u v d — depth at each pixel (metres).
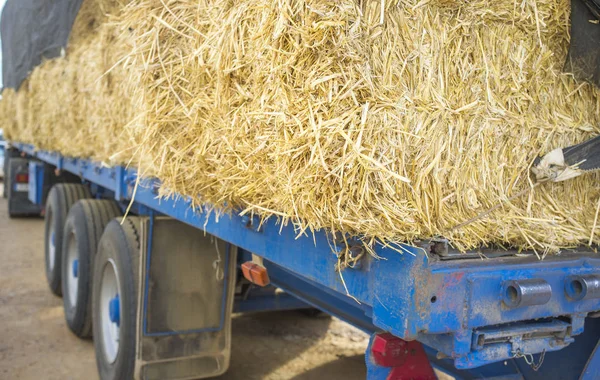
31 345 4.31
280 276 3.05
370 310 1.82
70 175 7.62
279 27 1.55
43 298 5.50
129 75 2.58
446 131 1.59
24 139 6.97
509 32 1.76
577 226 1.85
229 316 3.31
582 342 2.04
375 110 1.47
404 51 1.54
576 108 1.88
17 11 6.72
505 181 1.76
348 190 1.49
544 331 1.68
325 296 2.76
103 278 3.59
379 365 1.89
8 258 7.05
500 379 2.17
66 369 3.90
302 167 1.57
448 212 1.64
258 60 1.66
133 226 3.42
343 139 1.48
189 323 3.21
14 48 7.09
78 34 4.50
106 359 3.50
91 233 4.30
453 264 1.57
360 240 1.61
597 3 1.69
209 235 3.24
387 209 1.49
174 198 2.75
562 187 1.88
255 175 1.78
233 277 3.30
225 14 1.84
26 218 10.02
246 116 1.73
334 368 4.00
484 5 1.69
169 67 2.21
